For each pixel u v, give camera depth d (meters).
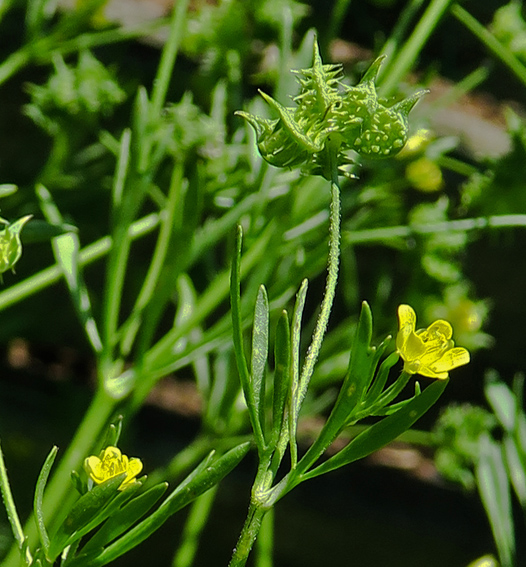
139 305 0.40
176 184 0.40
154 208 0.62
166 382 0.68
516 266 0.66
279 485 0.30
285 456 0.66
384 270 0.56
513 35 0.51
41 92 0.47
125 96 0.50
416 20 0.71
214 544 0.66
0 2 0.47
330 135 0.31
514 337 0.68
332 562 0.67
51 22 0.59
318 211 0.44
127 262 0.63
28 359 0.66
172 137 0.42
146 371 0.39
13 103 0.58
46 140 0.59
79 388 0.65
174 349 0.45
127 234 0.39
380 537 0.67
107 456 0.31
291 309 0.57
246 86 0.59
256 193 0.42
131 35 0.50
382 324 0.54
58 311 0.64
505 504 0.46
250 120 0.31
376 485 0.68
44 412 0.64
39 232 0.37
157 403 0.66
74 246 0.39
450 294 0.52
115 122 0.60
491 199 0.47
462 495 0.69
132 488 0.30
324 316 0.30
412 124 0.51
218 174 0.44
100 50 0.60
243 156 0.47
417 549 0.67
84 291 0.39
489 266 0.66
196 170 0.39
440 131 0.67
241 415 0.47
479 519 0.69
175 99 0.60
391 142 0.31
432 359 0.30
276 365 0.30
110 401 0.39
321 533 0.66
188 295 0.45
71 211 0.60
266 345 0.31
